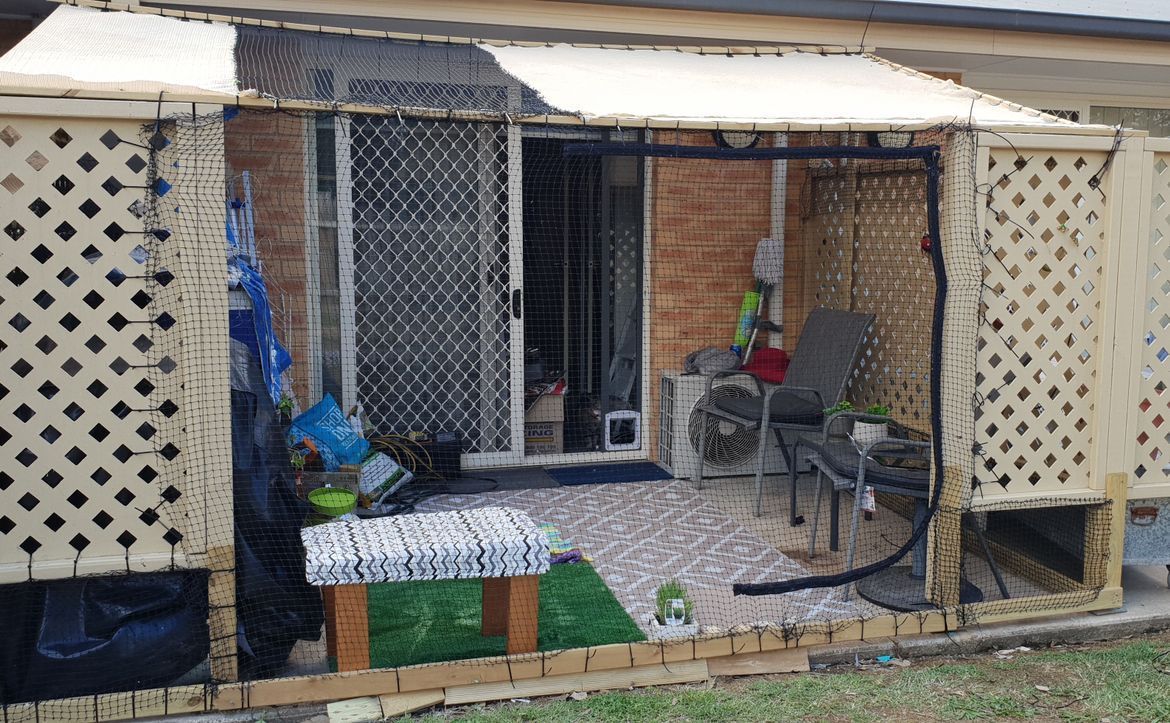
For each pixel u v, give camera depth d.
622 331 7.17
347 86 5.00
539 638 3.97
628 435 7.09
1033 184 4.30
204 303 3.36
